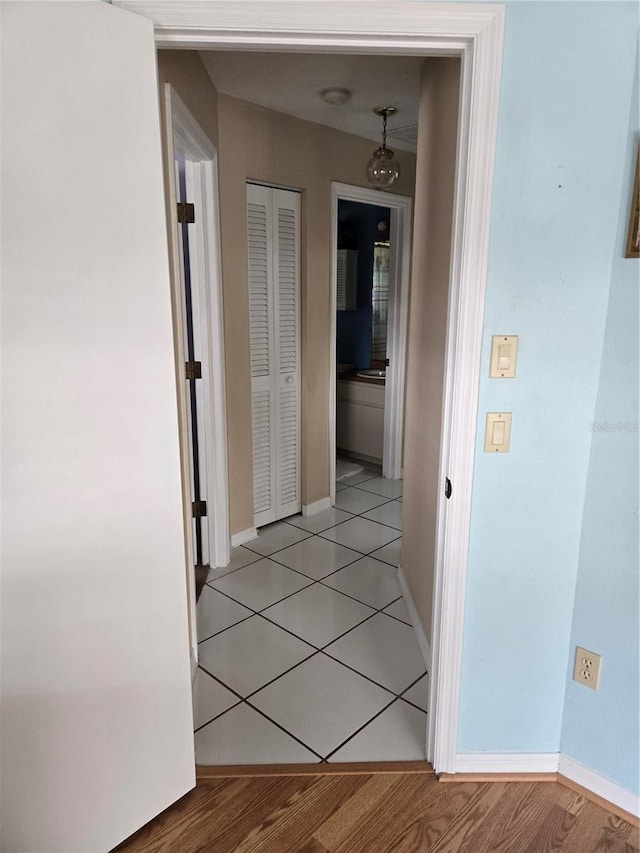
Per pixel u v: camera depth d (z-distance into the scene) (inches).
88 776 56.1
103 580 54.0
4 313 45.1
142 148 50.9
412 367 101.6
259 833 60.8
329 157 130.6
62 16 44.8
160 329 54.7
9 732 50.6
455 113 72.6
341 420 193.2
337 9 49.7
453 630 63.6
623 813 63.1
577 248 55.1
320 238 133.0
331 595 108.4
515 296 56.1
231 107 108.4
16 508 47.9
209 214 102.4
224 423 114.0
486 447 59.4
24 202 44.9
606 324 56.7
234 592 109.2
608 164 53.3
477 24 50.1
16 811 52.2
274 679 84.9
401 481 173.6
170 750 62.3
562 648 64.8
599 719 63.7
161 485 57.1
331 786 66.5
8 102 43.2
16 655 49.9
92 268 49.2
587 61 51.3
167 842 60.0
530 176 53.6
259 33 50.9
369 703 80.0
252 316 123.3
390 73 96.7
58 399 48.7
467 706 66.2
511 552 62.1
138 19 48.8
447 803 64.3
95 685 55.2
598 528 60.4
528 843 59.6
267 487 136.9
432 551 85.1
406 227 155.2
